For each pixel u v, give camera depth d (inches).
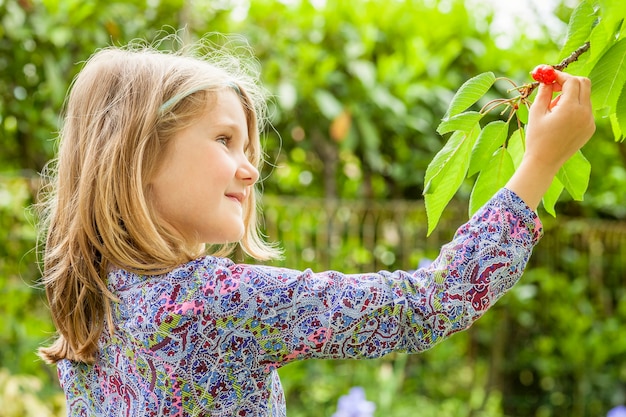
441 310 34.5
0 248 106.0
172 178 37.2
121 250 36.9
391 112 121.6
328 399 111.9
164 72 38.3
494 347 133.1
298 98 119.0
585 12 37.4
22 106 112.5
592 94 36.9
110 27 111.0
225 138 38.5
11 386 97.1
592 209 141.3
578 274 133.6
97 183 37.6
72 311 39.6
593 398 128.6
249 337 35.2
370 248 120.5
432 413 111.0
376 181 135.2
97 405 39.6
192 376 35.3
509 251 34.9
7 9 107.7
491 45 125.6
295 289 35.3
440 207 38.3
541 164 35.7
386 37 128.0
